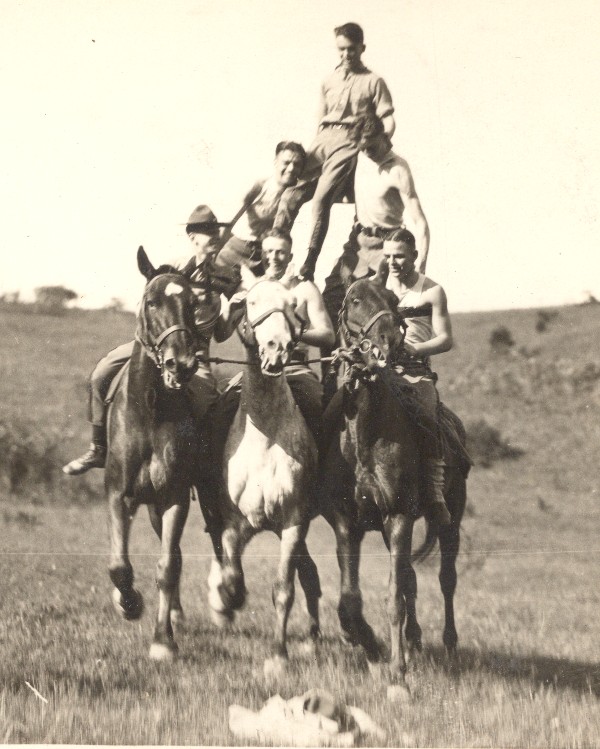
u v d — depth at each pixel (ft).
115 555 19.08
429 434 18.12
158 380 18.69
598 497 39.14
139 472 19.01
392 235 19.62
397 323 17.56
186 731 17.01
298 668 19.17
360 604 18.43
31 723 17.20
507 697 18.58
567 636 23.73
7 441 42.75
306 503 18.31
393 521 17.85
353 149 22.31
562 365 47.44
